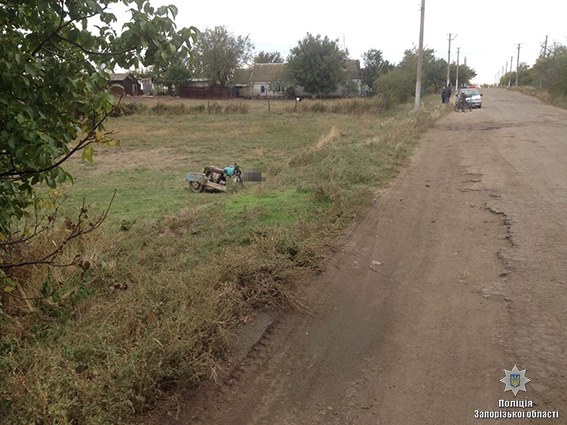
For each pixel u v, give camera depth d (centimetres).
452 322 454
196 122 3419
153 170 1648
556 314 453
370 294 516
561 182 968
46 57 394
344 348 420
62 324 445
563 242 629
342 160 1154
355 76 7325
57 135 398
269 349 419
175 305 422
